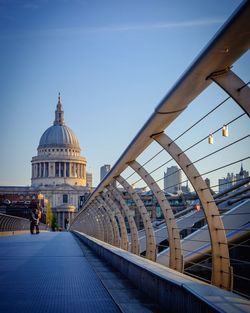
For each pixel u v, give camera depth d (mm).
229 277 7250
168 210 9805
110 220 20969
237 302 5262
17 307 7645
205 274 23031
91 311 7273
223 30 4895
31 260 17516
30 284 10492
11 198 150500
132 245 14734
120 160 11672
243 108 5738
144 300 8312
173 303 6977
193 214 23250
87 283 10672
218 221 7441
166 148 8531
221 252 7309
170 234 9680
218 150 6934
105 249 17172
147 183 10461
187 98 6984
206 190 7531
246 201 23844
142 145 9859
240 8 4488
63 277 11836
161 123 8102
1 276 12062
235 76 5824
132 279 10555
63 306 7738
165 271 8352
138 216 22375
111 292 9266
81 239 37938
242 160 6730
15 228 59156
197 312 5781
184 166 7863
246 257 24438
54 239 42188
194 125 7609
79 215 51938
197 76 6023
